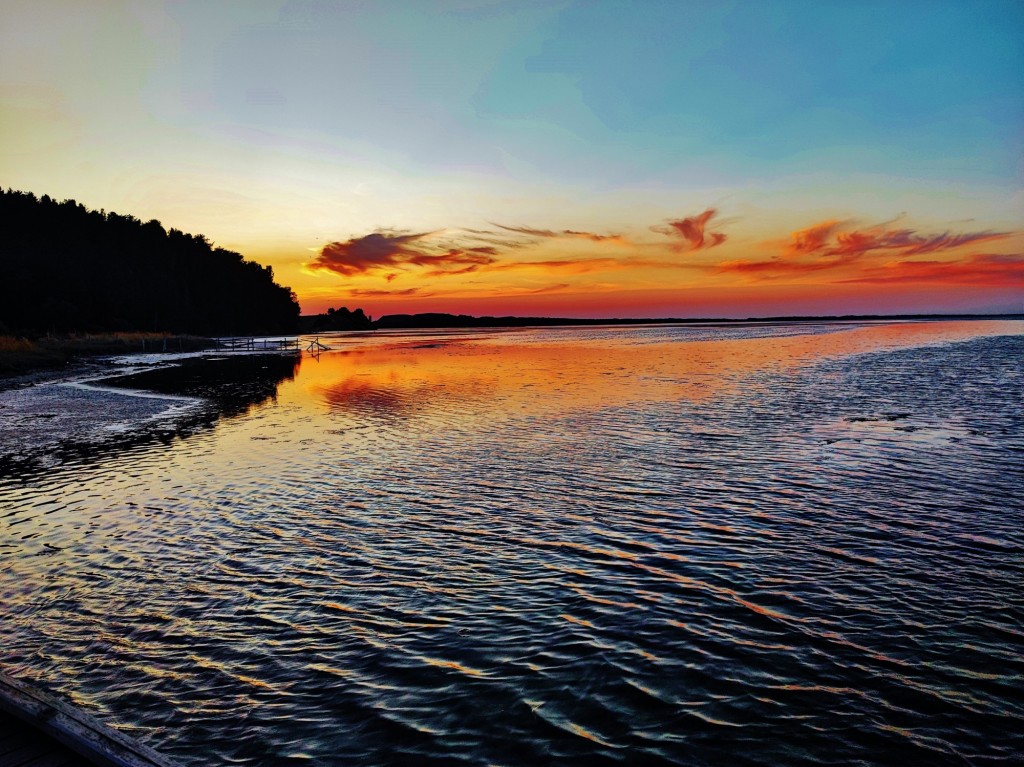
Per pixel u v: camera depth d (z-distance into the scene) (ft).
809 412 77.30
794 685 21.40
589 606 27.17
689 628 25.23
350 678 21.85
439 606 27.27
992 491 43.01
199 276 516.32
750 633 24.82
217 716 19.76
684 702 20.49
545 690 21.16
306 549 33.86
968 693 20.89
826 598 27.73
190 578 30.14
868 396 90.63
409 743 18.53
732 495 43.09
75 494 44.57
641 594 28.27
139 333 295.48
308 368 166.40
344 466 52.70
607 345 289.94
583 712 19.95
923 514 38.50
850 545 33.73
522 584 29.43
